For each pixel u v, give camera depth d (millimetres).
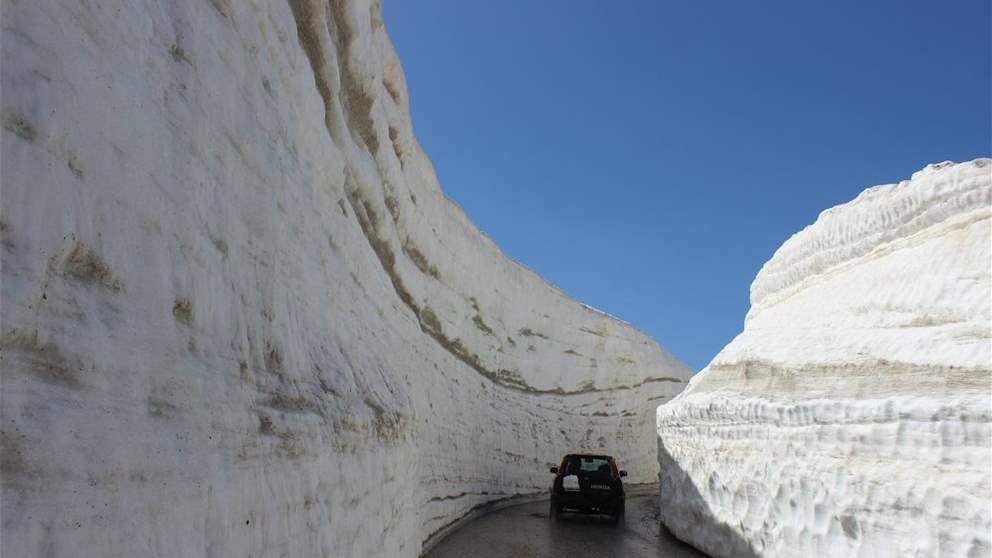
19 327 1850
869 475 7066
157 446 2477
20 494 1745
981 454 6086
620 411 27594
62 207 2121
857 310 9211
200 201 3322
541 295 21656
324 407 4859
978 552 5797
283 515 3740
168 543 2451
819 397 8375
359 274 7570
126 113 2623
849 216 10617
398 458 7375
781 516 8578
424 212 11789
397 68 8805
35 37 2096
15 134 1944
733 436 10250
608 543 11891
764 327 11398
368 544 5805
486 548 10891
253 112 4285
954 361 6953
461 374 15664
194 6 3479
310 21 5719
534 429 21141
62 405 1986
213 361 3205
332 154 6309
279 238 4672
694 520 11523
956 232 8594
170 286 2840
